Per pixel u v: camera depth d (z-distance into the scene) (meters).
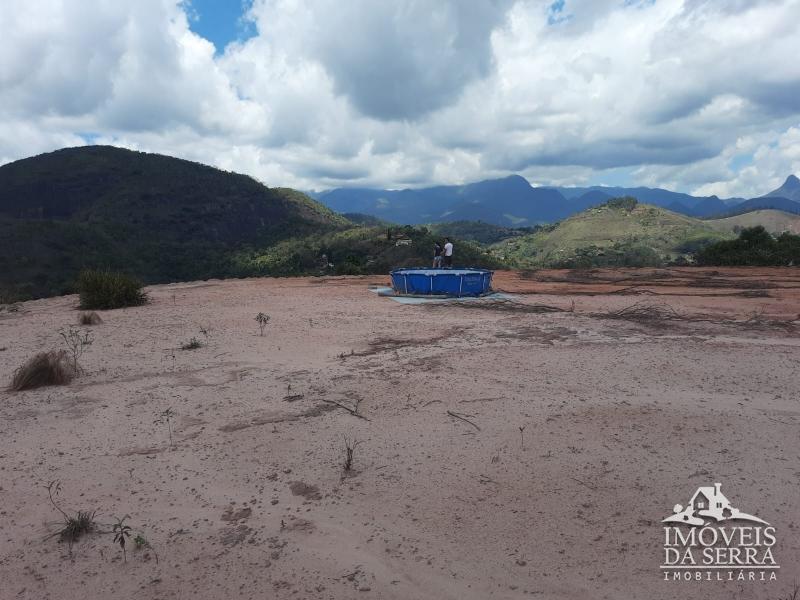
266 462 4.70
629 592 2.99
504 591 3.05
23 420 5.79
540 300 14.38
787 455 4.45
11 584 3.28
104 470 4.65
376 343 9.10
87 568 3.40
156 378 7.22
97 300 14.39
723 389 6.16
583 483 4.09
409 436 5.06
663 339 8.77
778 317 11.05
